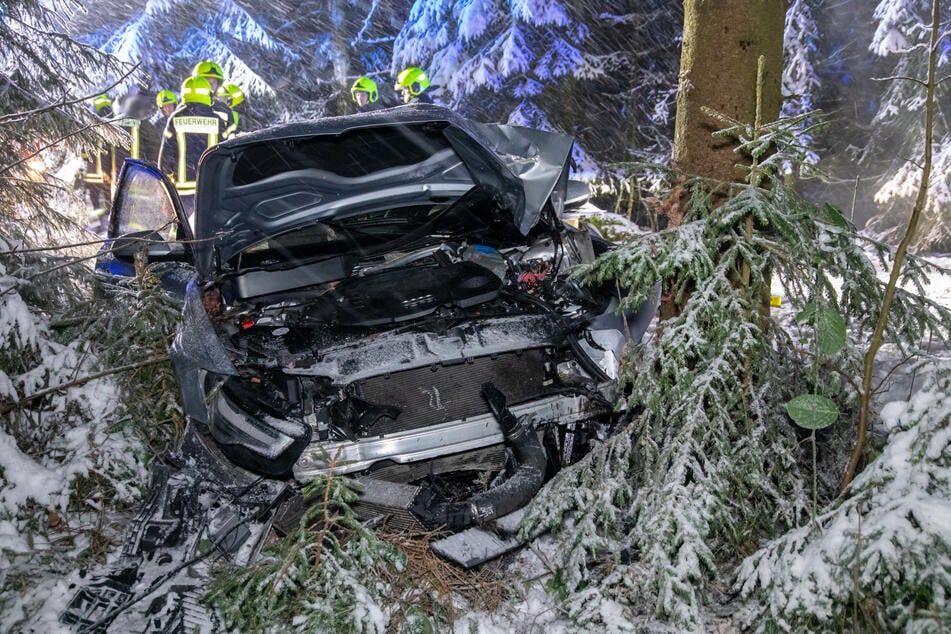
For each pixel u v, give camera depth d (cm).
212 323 295
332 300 282
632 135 1341
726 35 276
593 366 282
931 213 1109
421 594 237
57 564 273
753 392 243
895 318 249
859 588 185
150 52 1900
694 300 241
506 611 235
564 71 1295
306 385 264
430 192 352
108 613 238
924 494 186
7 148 543
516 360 279
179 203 454
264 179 343
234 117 998
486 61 1326
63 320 380
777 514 240
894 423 205
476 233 354
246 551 258
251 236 355
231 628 225
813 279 243
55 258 425
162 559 260
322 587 227
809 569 196
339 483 238
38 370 342
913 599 176
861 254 241
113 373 341
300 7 2061
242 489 269
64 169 1021
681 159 292
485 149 310
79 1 630
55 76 568
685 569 214
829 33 1461
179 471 287
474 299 279
